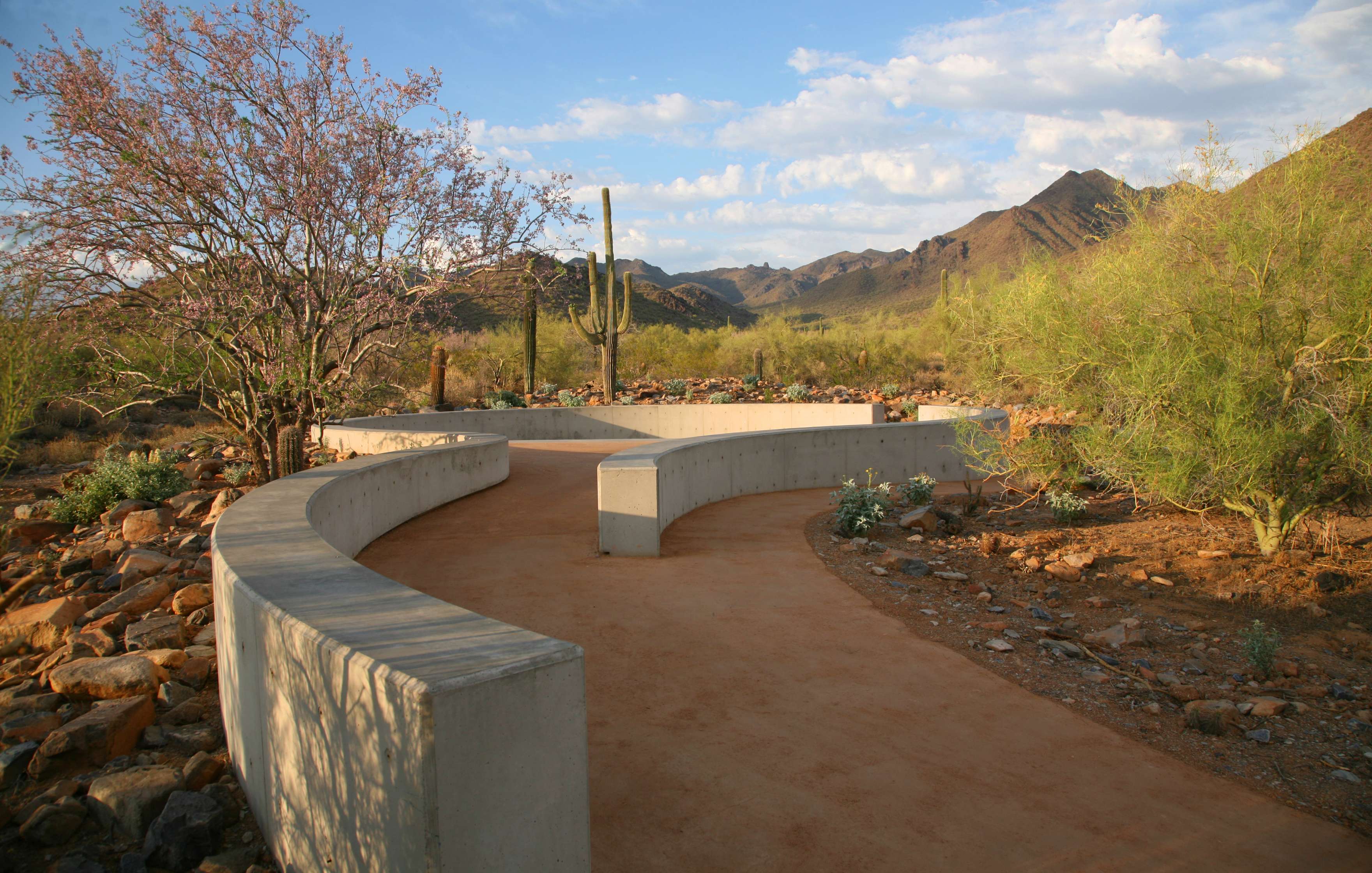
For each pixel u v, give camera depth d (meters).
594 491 13.35
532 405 29.58
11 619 6.23
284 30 9.62
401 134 10.36
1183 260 8.51
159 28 9.08
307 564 4.20
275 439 10.76
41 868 3.42
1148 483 8.60
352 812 2.76
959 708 5.22
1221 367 8.03
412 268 10.43
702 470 12.67
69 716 4.64
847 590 7.91
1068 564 8.85
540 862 2.69
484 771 2.50
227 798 3.79
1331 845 3.76
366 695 2.61
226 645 4.11
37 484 14.88
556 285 12.27
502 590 7.71
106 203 8.65
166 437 20.09
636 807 3.97
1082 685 5.68
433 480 11.67
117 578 7.48
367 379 12.28
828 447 15.56
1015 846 3.68
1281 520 8.62
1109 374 8.87
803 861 3.54
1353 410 7.48
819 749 4.61
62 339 4.72
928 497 12.91
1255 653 5.94
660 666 5.87
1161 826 3.88
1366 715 5.15
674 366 42.12
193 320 9.20
